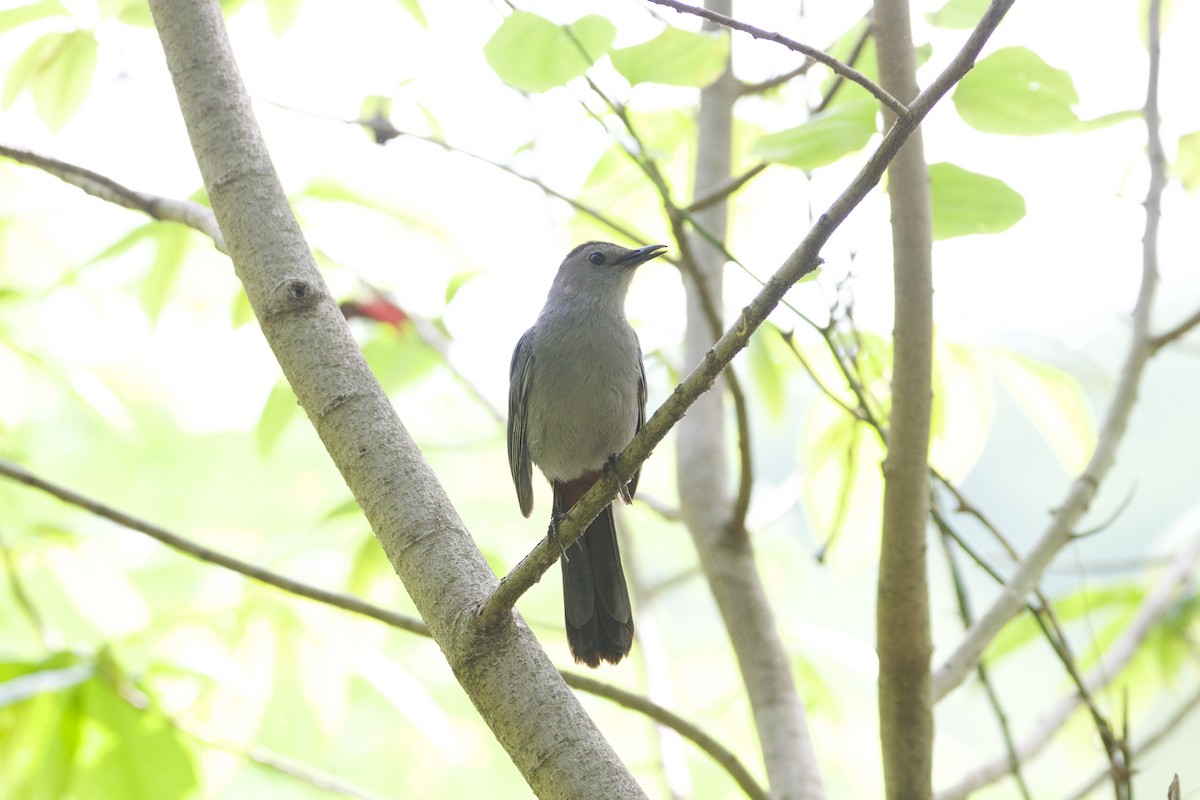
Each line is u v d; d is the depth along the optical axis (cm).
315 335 545
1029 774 1134
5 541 938
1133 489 742
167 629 895
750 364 1012
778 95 1016
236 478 1312
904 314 617
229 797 1092
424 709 924
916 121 484
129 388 1223
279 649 896
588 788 460
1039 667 1246
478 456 1275
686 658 1231
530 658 487
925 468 615
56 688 755
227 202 576
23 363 998
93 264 918
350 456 525
